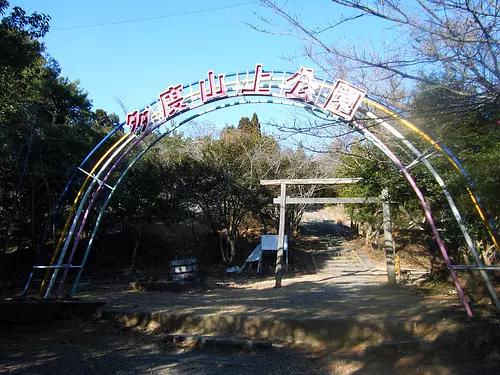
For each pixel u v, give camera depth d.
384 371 5.93
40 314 9.21
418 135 8.77
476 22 4.74
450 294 9.81
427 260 17.56
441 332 6.59
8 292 12.43
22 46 10.57
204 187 18.88
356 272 16.97
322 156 18.17
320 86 9.00
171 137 20.70
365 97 8.65
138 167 18.08
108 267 17.75
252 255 18.44
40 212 16.50
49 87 19.20
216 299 10.44
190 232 22.58
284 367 6.45
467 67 5.17
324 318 7.62
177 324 8.40
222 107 9.96
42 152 15.09
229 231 19.28
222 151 19.25
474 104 4.90
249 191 19.09
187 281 13.81
